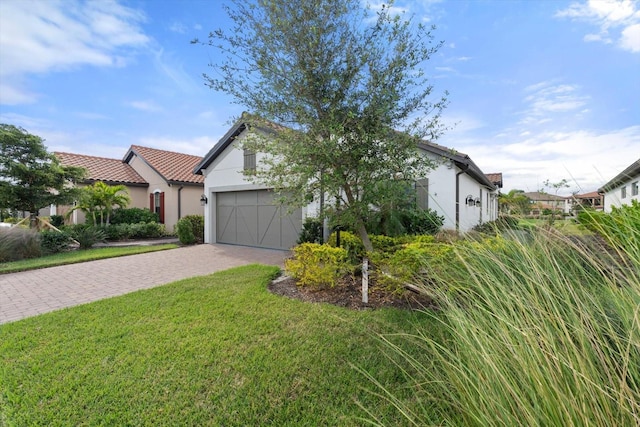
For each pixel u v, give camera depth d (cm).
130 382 279
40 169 1219
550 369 147
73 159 1709
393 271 454
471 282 254
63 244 1120
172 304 486
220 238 1371
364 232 612
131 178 1780
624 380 134
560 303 188
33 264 847
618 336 163
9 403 254
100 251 1120
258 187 1187
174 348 339
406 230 826
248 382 278
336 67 521
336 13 502
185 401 255
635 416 123
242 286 586
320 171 541
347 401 252
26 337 373
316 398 256
